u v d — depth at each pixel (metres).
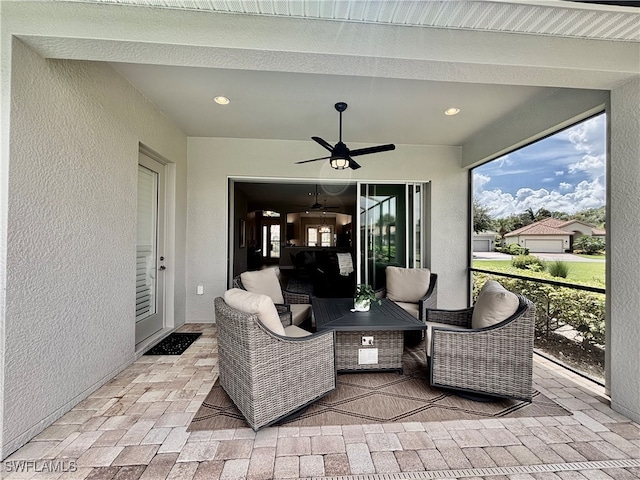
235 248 7.64
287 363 1.85
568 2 1.52
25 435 1.68
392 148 2.97
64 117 1.99
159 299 3.61
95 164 2.29
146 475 1.46
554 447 1.67
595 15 1.62
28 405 1.71
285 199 9.94
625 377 1.98
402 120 3.49
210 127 3.79
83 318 2.16
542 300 3.04
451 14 1.65
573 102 2.58
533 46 1.83
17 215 1.66
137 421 1.89
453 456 1.59
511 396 2.06
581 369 2.57
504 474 1.48
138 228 3.18
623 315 2.00
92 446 1.66
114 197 2.52
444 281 4.40
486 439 1.73
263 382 1.74
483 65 1.84
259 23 1.70
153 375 2.55
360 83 2.68
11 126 1.62
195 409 2.03
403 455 1.60
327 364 2.10
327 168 4.31
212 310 4.17
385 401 2.13
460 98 2.94
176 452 1.62
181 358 2.92
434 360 2.20
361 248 4.48
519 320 2.04
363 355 2.56
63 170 1.98
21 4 1.59
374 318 2.61
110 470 1.49
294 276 10.01
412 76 1.99
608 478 1.45
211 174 4.16
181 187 3.96
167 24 1.65
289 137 4.12
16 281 1.65
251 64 1.86
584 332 2.54
